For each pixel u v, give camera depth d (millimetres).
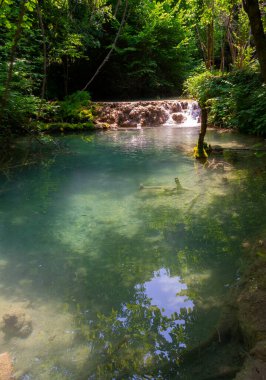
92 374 2002
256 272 2838
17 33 2098
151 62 15805
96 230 4070
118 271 3193
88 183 5910
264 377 1751
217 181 5637
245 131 9688
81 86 15766
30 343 2270
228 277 2949
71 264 3338
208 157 7219
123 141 9516
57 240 3846
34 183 5988
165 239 3777
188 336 2279
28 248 3674
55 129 11016
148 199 5016
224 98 10430
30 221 4383
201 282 2930
